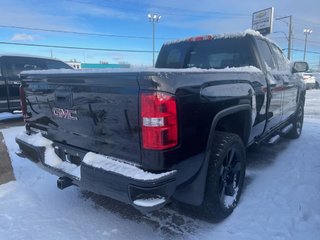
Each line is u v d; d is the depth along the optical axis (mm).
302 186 3631
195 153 2320
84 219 2908
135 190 2061
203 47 4246
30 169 4246
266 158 4777
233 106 2824
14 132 6906
